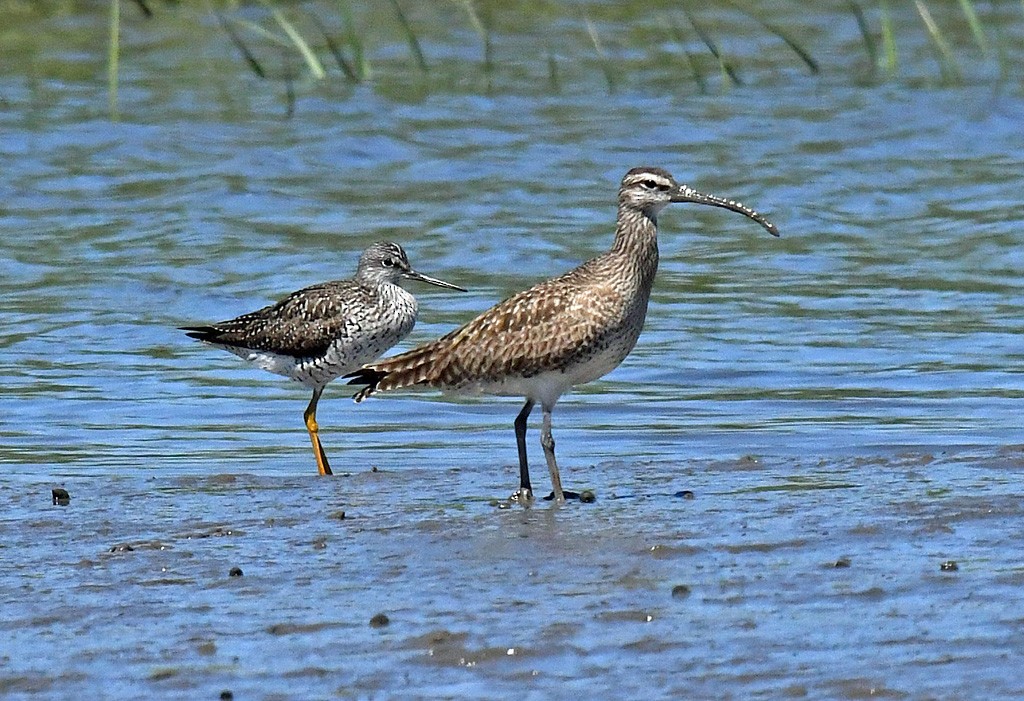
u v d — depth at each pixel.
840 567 10.49
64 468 14.49
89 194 25.38
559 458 14.66
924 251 22.78
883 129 28.94
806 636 9.23
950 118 29.48
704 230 24.23
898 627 9.32
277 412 16.81
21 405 16.81
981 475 13.15
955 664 8.73
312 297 16.31
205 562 11.05
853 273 21.83
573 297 13.35
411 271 16.84
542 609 9.82
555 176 26.53
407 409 16.83
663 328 19.45
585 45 33.66
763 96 30.94
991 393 16.69
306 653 9.19
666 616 9.62
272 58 32.34
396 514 12.45
